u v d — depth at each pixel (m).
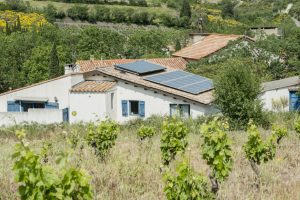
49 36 64.69
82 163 13.40
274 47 43.97
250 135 12.62
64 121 29.94
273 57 43.91
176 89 30.36
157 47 67.56
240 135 21.44
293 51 43.31
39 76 49.47
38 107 33.25
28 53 52.78
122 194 10.27
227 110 26.73
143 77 32.06
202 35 59.22
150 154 15.48
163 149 13.58
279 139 17.66
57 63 48.03
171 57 52.50
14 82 49.03
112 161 14.36
